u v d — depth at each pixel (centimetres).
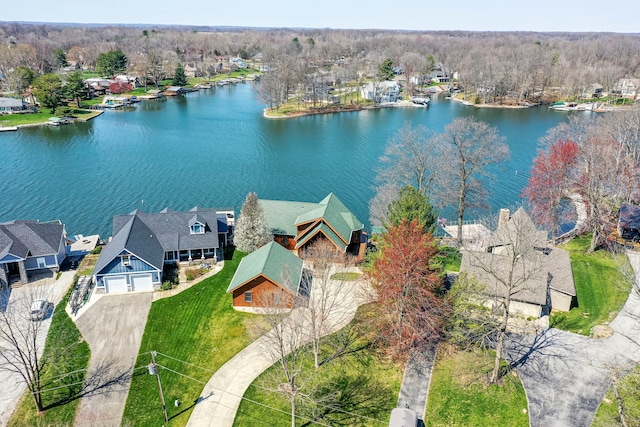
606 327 4578
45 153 11562
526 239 4953
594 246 6109
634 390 3788
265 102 17325
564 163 6988
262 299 4859
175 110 17562
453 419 3594
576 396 3756
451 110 17762
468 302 4612
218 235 6181
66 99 17812
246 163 11106
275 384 3912
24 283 5350
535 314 4744
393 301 4184
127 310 4900
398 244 4056
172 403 3741
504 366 4084
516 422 3541
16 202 8481
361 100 19112
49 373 4022
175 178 9969
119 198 8788
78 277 5522
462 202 6606
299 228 6116
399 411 3484
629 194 7131
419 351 4278
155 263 5259
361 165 11000
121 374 4031
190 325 4662
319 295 5116
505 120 15600
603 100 18750
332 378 3981
